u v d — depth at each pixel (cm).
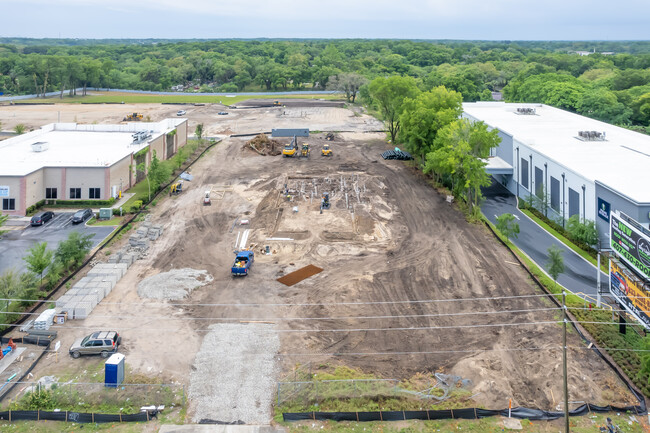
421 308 4703
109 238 6362
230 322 4453
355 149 11819
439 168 7912
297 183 8975
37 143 8788
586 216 6281
